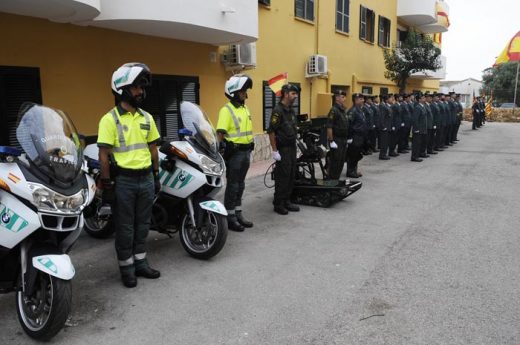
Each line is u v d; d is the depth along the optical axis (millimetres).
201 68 9734
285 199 6801
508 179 9727
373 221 6379
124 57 7836
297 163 7523
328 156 9086
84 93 7176
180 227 4984
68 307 3162
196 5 7414
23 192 3131
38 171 3217
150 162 4203
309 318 3576
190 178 4617
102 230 5551
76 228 3426
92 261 4875
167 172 4734
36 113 3400
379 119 12891
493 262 4770
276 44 12422
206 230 4887
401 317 3584
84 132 7219
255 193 8258
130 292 4070
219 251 4746
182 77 9164
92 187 3732
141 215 4242
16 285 3447
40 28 6438
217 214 4660
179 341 3254
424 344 3197
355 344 3203
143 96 4109
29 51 6328
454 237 5625
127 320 3562
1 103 6027
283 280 4316
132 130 4047
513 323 3488
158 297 3967
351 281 4285
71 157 3389
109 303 3850
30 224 3139
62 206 3230
